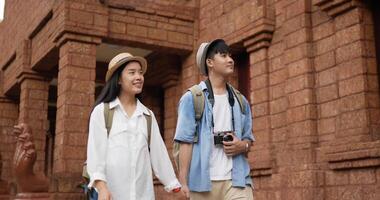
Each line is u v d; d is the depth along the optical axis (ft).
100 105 12.68
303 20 30.25
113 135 12.48
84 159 35.60
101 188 11.72
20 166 32.53
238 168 14.01
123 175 12.23
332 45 28.50
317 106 29.22
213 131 14.17
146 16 40.37
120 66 13.01
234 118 14.55
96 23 37.52
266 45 34.04
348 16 27.27
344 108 26.99
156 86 50.14
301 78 29.91
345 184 26.18
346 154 25.80
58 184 33.01
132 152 12.53
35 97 48.55
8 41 56.59
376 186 24.26
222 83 14.85
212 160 14.02
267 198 31.81
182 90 43.42
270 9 33.94
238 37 36.27
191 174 14.01
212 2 40.52
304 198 27.58
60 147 35.58
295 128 30.01
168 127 44.80
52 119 73.77
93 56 37.47
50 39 40.96
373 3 27.30
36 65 46.93
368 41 26.63
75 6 36.99
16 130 33.42
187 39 41.91
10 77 55.01
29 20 47.60
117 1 38.78
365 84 25.94
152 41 40.37
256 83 34.65
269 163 31.65
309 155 28.50
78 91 36.35
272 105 33.17
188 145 14.16
